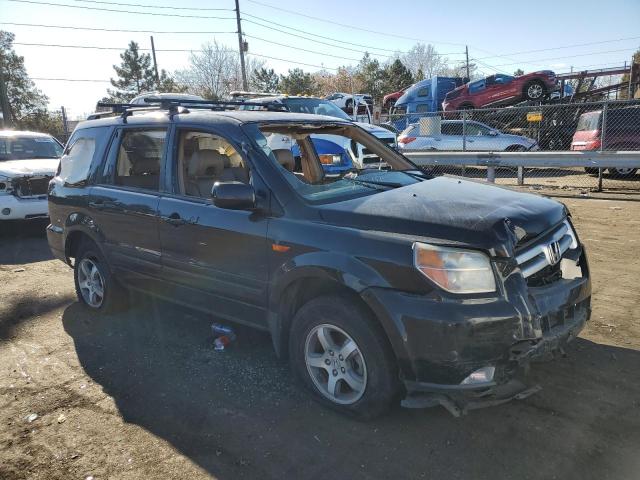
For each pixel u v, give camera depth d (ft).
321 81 209.56
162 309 17.21
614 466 8.96
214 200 11.28
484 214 10.03
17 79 163.22
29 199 27.99
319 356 11.01
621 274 18.93
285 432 10.32
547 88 64.90
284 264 10.94
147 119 14.69
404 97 81.05
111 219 15.14
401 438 9.98
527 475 8.85
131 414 11.15
